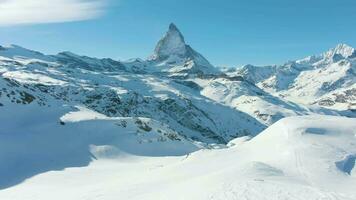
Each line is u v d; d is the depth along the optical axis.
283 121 58.59
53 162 72.94
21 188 53.12
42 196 44.56
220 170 42.41
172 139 97.38
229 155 54.16
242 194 29.61
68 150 79.88
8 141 77.56
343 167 41.31
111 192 41.16
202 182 35.62
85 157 77.56
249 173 36.94
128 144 86.44
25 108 98.12
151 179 47.25
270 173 37.81
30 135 83.50
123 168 65.12
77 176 59.84
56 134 86.31
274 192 29.70
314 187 32.31
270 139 55.28
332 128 54.28
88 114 103.38
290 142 49.66
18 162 70.25
